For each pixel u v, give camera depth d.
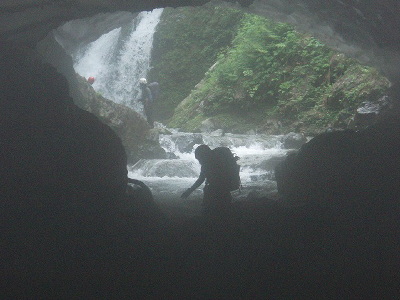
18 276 6.27
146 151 21.52
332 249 7.68
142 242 8.05
